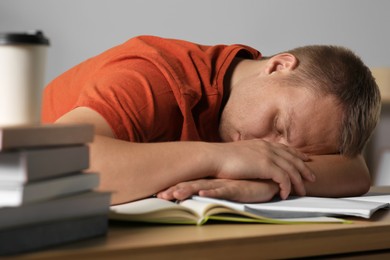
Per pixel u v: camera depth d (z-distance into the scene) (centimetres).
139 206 104
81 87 176
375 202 124
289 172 129
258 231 95
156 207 100
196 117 157
